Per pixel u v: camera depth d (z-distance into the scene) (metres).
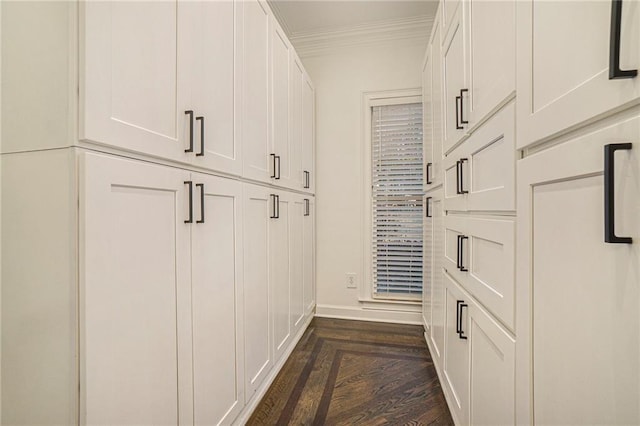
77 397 0.66
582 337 0.56
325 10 2.42
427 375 1.79
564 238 0.61
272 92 1.75
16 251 0.70
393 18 2.54
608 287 0.50
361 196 2.77
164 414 0.89
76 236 0.66
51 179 0.67
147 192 0.83
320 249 2.84
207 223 1.10
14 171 0.70
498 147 0.93
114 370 0.73
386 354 2.06
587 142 0.54
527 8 0.74
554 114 0.64
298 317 2.27
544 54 0.68
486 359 1.01
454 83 1.41
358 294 2.77
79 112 0.65
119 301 0.74
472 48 1.16
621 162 0.46
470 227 1.17
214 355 1.14
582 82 0.55
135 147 0.78
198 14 1.06
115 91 0.73
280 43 1.89
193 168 1.03
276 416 1.44
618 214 0.46
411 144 2.71
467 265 1.22
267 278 1.66
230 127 1.27
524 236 0.76
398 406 1.51
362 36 2.71
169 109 0.91
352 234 2.79
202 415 1.06
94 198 0.67
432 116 1.97
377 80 2.73
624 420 0.47
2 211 0.71
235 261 1.30
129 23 0.77
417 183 2.70
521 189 0.77
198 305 1.04
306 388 1.66
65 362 0.67
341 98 2.80
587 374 0.54
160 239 0.87
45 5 0.67
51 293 0.68
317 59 2.83
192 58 1.02
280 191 1.88
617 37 0.45
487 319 1.00
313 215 2.75
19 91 0.69
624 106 0.46
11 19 0.69
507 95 0.85
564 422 0.61
